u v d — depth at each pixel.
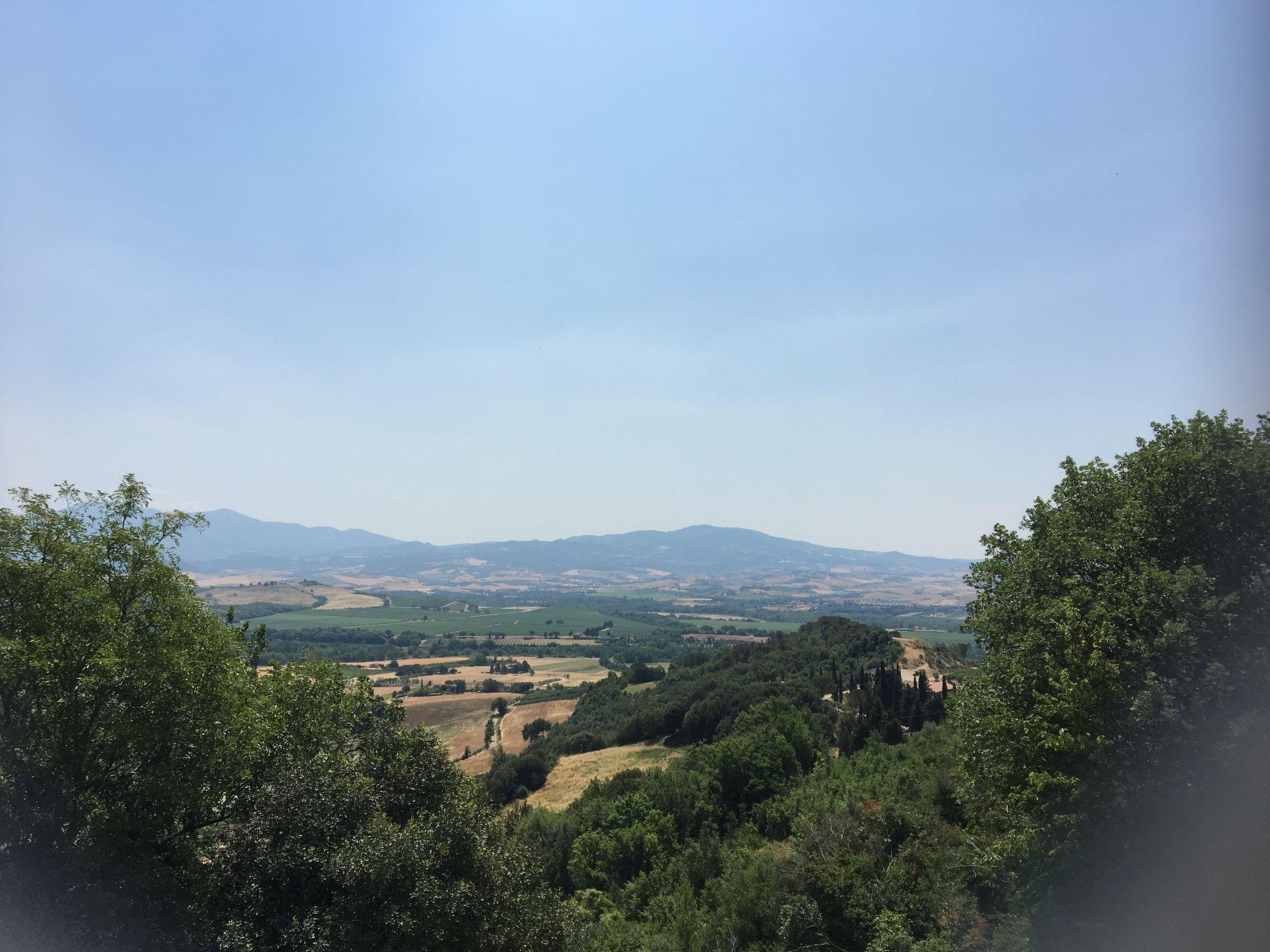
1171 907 17.88
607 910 46.06
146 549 19.25
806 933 30.22
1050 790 21.62
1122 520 24.44
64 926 15.07
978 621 29.02
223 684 19.47
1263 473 22.34
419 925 15.45
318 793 17.97
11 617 17.28
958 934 25.52
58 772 17.05
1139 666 21.23
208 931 16.48
